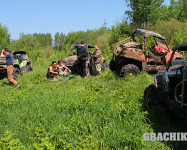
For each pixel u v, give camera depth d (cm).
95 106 434
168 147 313
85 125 362
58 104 441
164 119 405
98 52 844
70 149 291
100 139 326
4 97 528
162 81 419
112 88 665
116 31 1906
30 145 310
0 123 386
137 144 298
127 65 747
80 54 834
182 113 341
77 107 433
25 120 391
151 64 781
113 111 408
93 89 643
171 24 1598
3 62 936
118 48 794
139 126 357
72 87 675
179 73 394
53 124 368
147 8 2403
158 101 414
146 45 797
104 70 945
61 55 1542
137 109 418
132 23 2572
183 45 341
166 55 752
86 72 845
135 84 677
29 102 493
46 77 864
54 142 301
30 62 1127
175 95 362
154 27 1761
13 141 286
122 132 333
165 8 2567
